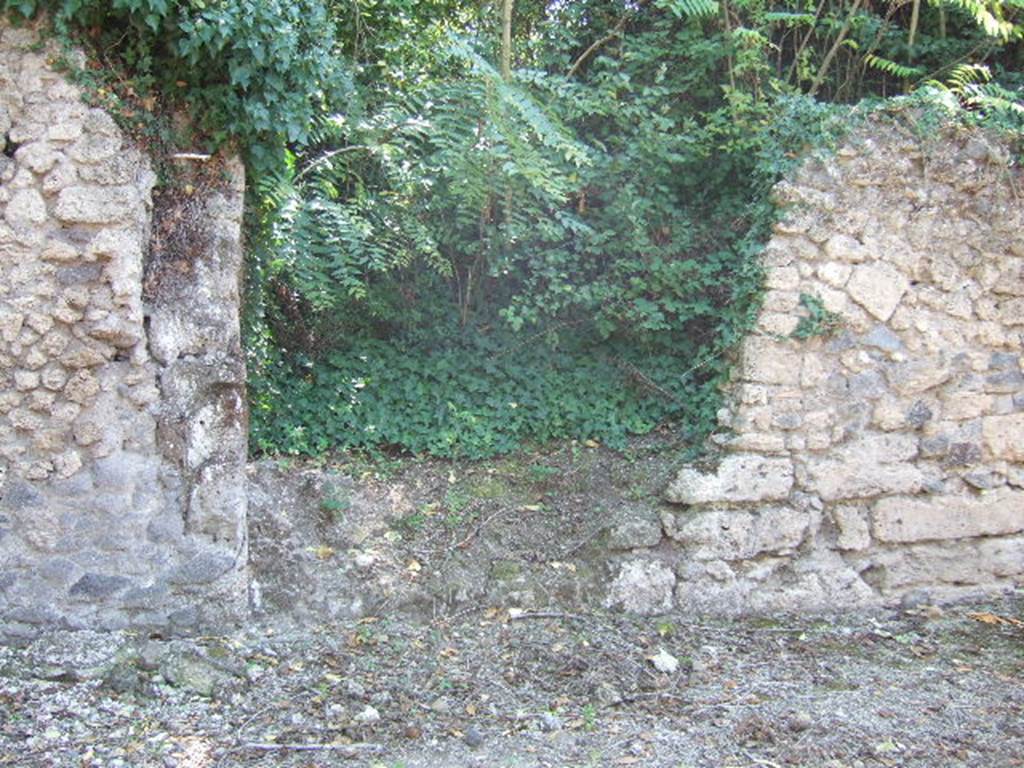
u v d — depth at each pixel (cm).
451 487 534
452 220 586
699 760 381
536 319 582
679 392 584
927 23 647
